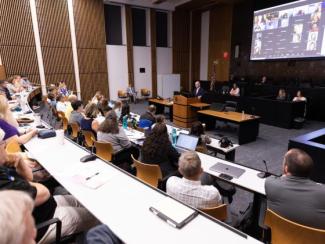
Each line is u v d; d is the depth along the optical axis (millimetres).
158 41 12070
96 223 1795
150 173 2531
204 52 12922
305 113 7523
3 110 2797
